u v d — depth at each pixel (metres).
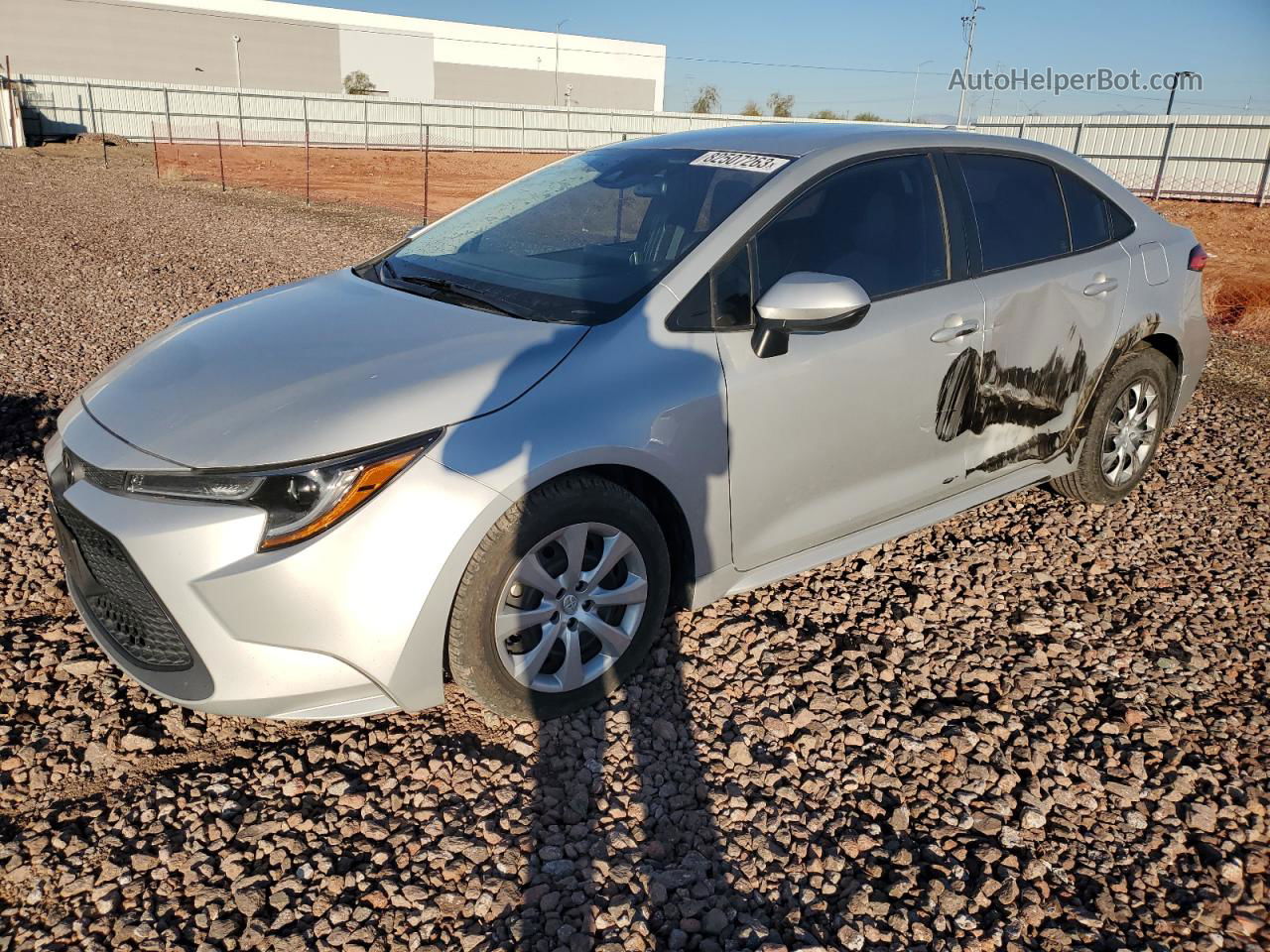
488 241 3.49
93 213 15.38
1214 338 9.36
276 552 2.31
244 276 10.19
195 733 2.71
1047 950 2.11
